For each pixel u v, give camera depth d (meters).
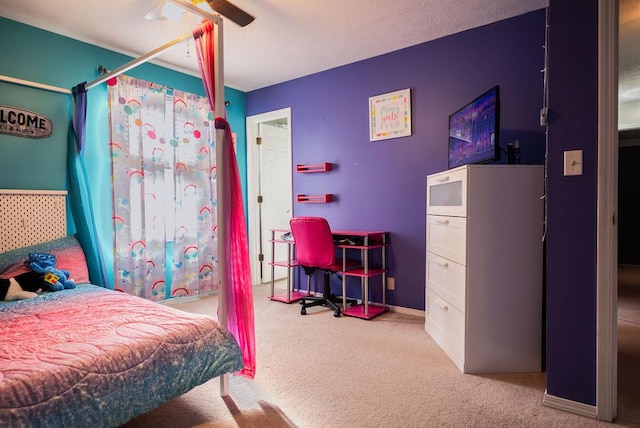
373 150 3.64
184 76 3.96
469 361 2.20
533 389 2.00
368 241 3.53
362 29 3.01
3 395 1.14
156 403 1.49
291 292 4.25
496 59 2.93
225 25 2.92
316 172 4.08
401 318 3.29
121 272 3.30
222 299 2.02
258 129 4.81
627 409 1.79
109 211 3.30
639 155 6.04
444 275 2.52
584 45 1.73
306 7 2.65
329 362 2.36
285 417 1.75
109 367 1.39
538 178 2.18
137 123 3.41
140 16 2.76
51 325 1.71
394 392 1.98
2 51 2.71
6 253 2.55
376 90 3.59
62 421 1.22
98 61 3.25
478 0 2.59
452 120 2.97
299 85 4.19
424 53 3.29
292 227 3.42
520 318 2.19
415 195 3.39
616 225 1.69
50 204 2.91
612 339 1.69
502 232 2.18
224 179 2.03
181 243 3.77
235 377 2.18
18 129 2.79
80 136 2.96
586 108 1.73
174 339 1.63
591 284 1.74
